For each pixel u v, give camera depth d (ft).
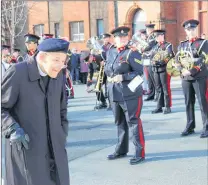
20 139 9.84
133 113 18.75
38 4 95.04
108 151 21.43
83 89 54.49
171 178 16.87
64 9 93.97
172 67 24.44
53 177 10.75
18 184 10.36
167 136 24.03
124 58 18.60
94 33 90.33
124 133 19.84
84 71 63.98
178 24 77.10
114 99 18.99
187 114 24.06
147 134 24.71
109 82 19.24
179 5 76.13
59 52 9.96
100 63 33.35
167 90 30.99
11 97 10.19
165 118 29.45
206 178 16.75
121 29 18.66
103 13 88.17
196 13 71.61
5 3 59.62
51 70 10.09
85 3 90.89
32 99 10.27
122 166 18.72
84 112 34.35
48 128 10.53
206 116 23.21
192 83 23.24
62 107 11.23
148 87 38.09
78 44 92.53
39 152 10.34
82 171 18.20
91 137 24.67
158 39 31.17
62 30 94.79
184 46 23.17
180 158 19.58
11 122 9.98
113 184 16.39
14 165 10.43
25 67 10.34
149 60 33.81
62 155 10.81
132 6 80.69
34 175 10.32
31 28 93.35
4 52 27.89
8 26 65.62
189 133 24.23
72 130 26.91
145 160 19.43
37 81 10.30
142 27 80.23
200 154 20.17
